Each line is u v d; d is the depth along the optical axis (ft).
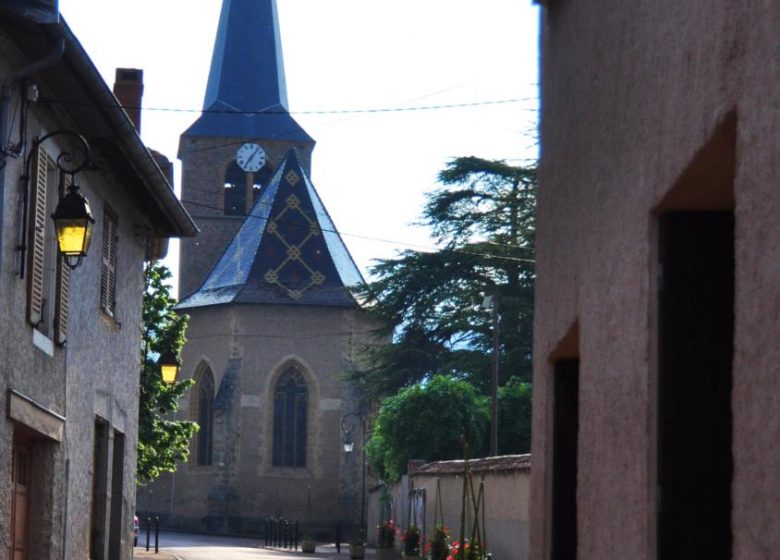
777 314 13.05
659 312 19.07
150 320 115.55
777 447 12.90
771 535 12.96
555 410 29.25
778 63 13.28
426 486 121.08
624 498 19.81
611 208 21.36
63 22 42.73
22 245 45.16
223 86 275.18
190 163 271.28
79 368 56.34
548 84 28.60
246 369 225.76
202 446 231.50
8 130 42.91
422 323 182.50
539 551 29.81
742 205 14.20
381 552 129.70
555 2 27.35
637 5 19.72
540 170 29.91
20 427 46.32
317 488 225.76
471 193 180.96
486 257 175.32
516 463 86.63
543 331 29.19
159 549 144.05
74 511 55.52
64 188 51.80
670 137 17.70
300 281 229.25
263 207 239.09
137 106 80.43
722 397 18.90
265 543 185.06
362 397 208.85
